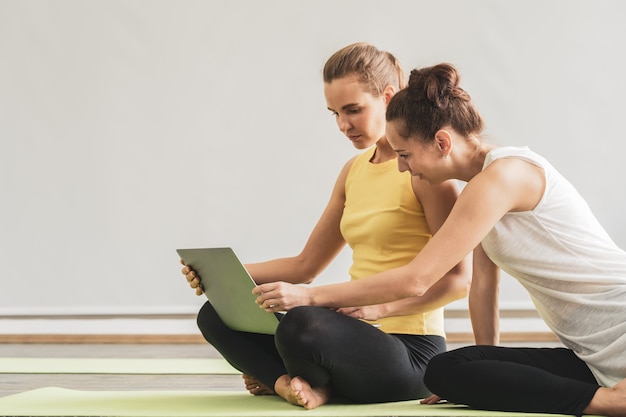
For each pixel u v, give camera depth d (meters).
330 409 2.34
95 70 6.35
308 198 6.28
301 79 6.29
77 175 6.35
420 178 2.45
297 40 6.29
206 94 6.32
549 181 2.35
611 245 2.37
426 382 2.35
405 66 6.23
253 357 2.59
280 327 2.31
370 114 2.65
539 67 6.19
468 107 2.40
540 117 6.19
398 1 6.24
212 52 6.32
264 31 6.30
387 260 2.61
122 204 6.32
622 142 6.17
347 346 2.31
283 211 6.29
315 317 2.29
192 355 5.08
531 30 6.19
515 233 2.35
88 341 6.23
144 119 6.32
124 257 6.32
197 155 6.31
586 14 6.19
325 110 6.28
